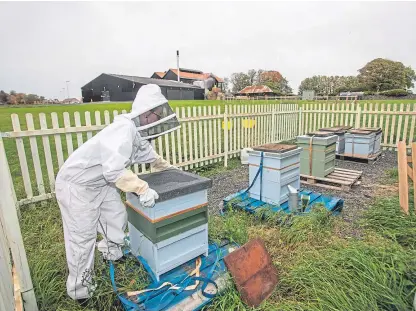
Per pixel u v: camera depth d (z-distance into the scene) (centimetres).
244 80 9519
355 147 694
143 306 196
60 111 1844
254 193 401
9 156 725
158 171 270
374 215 360
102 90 6150
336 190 490
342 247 284
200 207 229
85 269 217
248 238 311
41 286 228
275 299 224
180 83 5925
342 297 210
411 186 464
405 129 795
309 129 1034
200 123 641
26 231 342
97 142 198
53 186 441
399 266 235
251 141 812
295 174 393
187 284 213
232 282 218
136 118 215
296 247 296
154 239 204
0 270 153
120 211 238
